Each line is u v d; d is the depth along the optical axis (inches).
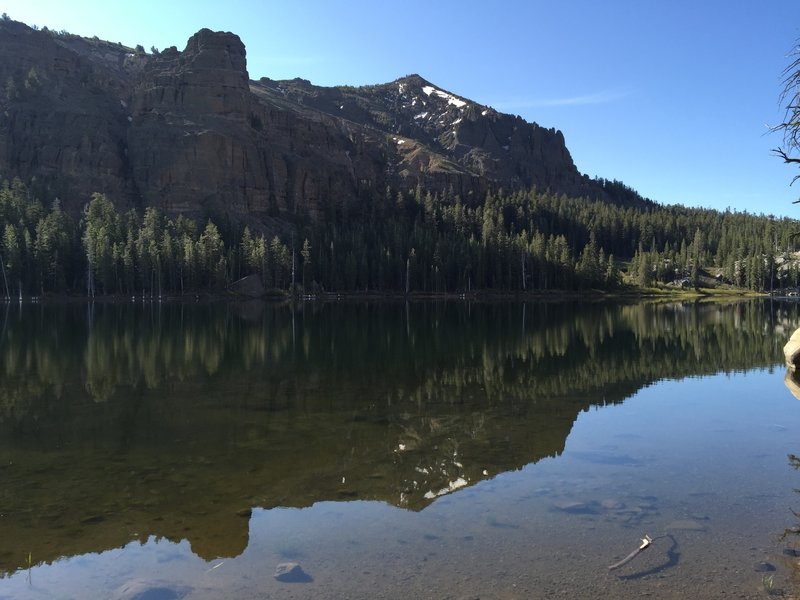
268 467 478.3
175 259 4315.9
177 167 6166.3
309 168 7263.8
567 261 5442.9
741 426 609.6
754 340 1539.1
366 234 5669.3
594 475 448.5
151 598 272.2
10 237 3772.1
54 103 6412.4
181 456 512.1
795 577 284.4
